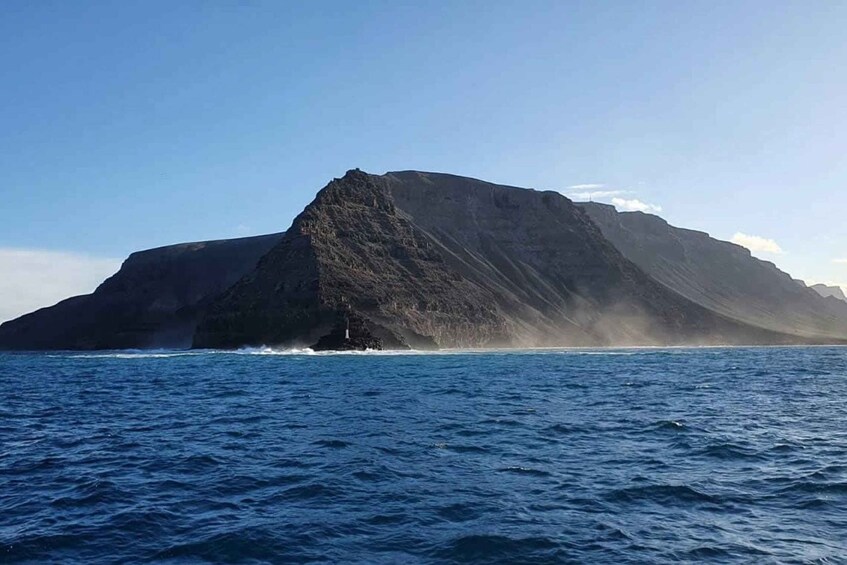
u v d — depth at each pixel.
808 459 23.38
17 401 45.88
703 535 15.21
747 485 19.70
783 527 15.80
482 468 21.89
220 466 22.47
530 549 14.25
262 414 36.50
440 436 28.33
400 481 20.11
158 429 31.33
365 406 39.91
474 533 15.20
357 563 13.53
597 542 14.70
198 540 14.90
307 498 18.27
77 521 16.39
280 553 14.09
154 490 19.36
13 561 13.79
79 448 26.38
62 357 141.25
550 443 26.64
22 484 20.27
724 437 28.22
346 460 23.09
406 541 14.77
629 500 18.06
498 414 35.94
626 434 28.97
